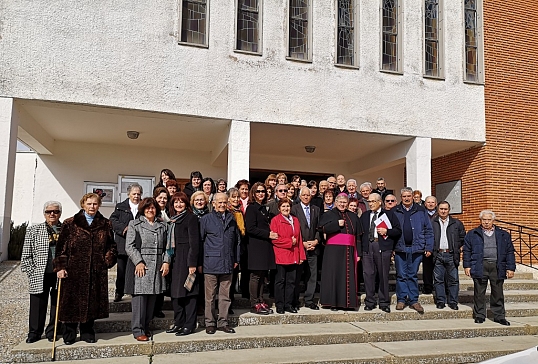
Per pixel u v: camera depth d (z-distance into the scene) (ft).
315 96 36.73
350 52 38.52
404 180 52.44
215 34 34.76
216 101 34.37
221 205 21.77
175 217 21.22
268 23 36.11
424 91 39.50
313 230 25.86
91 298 19.17
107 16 32.42
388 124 38.37
